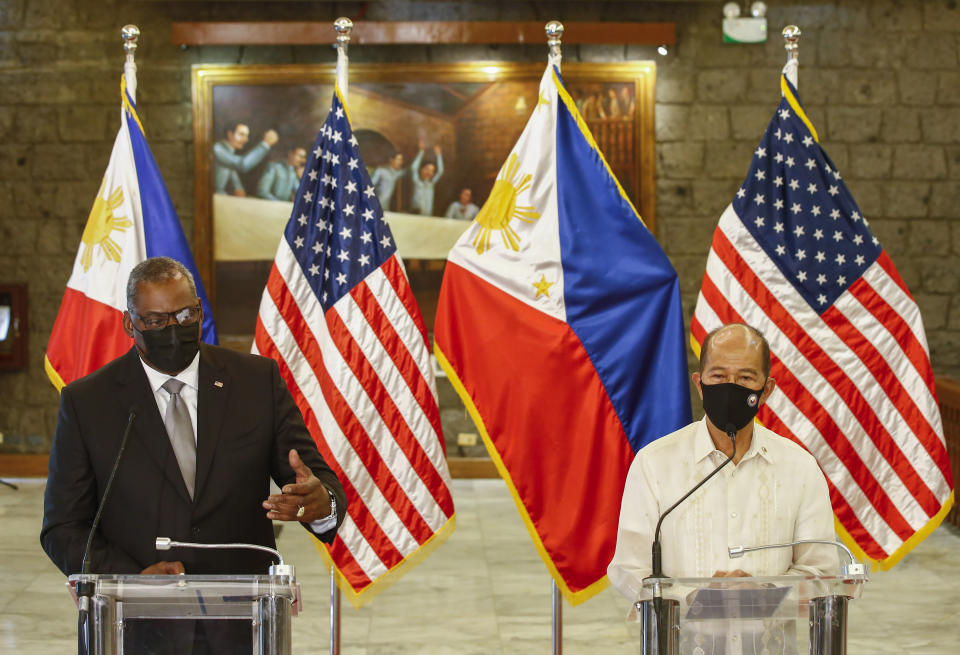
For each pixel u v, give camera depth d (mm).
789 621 2436
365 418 4387
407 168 9531
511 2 9375
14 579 6664
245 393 3123
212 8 9406
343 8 9391
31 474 9633
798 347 4461
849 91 9492
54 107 9477
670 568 2951
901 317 4492
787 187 4531
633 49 9461
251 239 9531
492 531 7934
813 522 2957
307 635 5719
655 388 4219
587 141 4312
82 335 4465
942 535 7875
